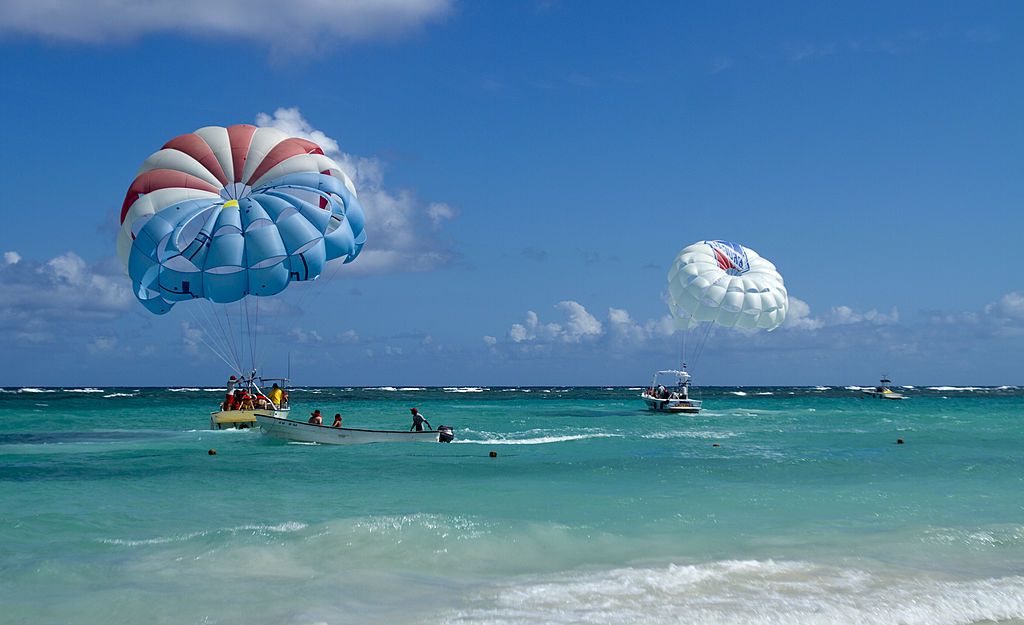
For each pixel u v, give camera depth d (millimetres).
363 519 13555
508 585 10445
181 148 26703
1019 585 10711
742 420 47406
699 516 15047
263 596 9836
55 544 12414
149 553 11812
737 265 41594
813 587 10484
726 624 9039
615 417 49594
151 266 24531
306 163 26812
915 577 11047
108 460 24359
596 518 14742
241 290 25297
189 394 111625
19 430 36875
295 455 25641
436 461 24000
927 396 124188
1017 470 22219
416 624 8867
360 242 28828
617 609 9469
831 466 22625
